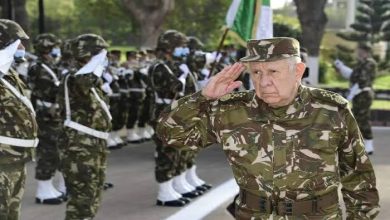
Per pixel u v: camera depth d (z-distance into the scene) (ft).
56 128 29.48
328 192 12.03
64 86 22.27
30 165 39.65
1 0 61.31
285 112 11.96
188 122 12.39
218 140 12.51
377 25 105.81
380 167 40.32
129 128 51.67
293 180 11.84
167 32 30.50
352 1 150.82
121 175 37.19
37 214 27.78
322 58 108.37
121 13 90.22
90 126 22.03
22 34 17.35
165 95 29.66
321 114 11.96
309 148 11.84
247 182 12.16
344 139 12.10
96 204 22.34
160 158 29.48
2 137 16.79
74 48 22.22
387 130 60.03
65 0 122.31
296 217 11.91
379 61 106.01
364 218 12.57
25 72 33.19
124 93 48.93
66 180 22.15
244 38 25.46
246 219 12.25
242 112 12.19
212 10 97.55
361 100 44.86
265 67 11.57
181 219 27.09
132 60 52.49
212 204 30.07
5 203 16.47
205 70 35.94
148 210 28.71
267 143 11.93
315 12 68.33
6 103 16.96
